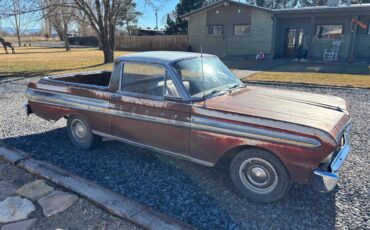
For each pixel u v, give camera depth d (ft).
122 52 96.32
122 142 15.31
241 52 74.02
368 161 13.76
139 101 12.47
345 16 61.05
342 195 10.98
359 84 33.45
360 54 64.13
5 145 16.24
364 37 62.69
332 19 62.80
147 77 12.44
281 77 39.78
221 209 10.24
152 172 13.03
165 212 10.09
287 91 13.87
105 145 16.30
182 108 11.37
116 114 13.39
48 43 191.01
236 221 9.58
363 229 9.08
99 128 14.43
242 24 72.13
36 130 19.13
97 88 14.10
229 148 10.60
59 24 105.81
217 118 10.64
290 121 9.62
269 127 9.74
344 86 32.55
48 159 14.55
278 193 10.24
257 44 71.10
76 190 11.21
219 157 10.95
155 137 12.42
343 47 63.21
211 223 9.48
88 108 14.42
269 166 10.16
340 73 42.93
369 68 48.42
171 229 8.93
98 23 62.54
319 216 9.77
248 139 10.12
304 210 10.12
